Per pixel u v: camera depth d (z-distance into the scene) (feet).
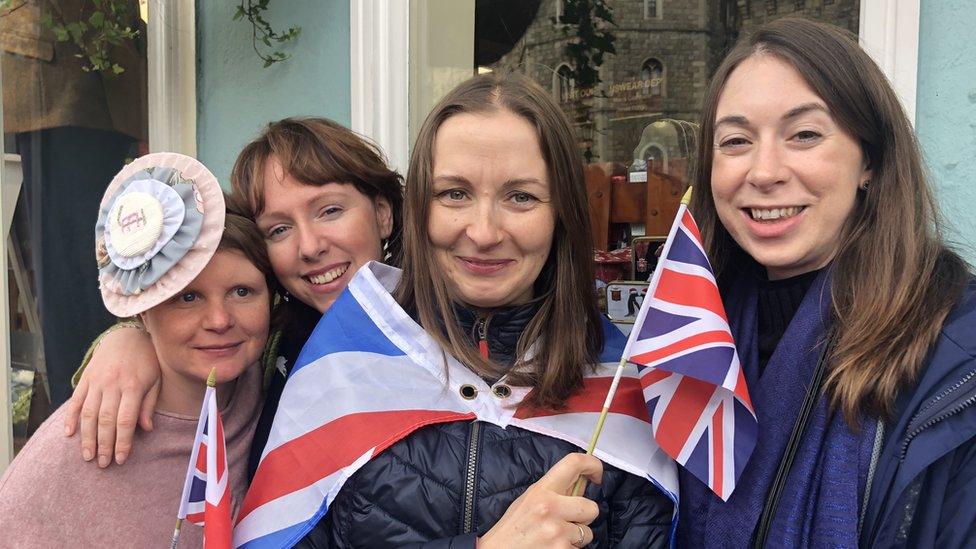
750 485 4.31
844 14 7.21
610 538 4.47
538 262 4.46
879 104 4.21
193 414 4.92
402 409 4.45
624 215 8.87
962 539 3.68
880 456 3.86
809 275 4.57
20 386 9.96
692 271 4.43
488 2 9.44
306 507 4.25
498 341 4.70
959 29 6.32
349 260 5.52
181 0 10.35
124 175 4.76
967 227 6.35
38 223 10.16
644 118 8.83
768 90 4.16
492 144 4.22
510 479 4.25
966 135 6.34
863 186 4.41
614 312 8.80
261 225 5.43
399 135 9.06
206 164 10.54
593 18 8.95
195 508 4.34
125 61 10.61
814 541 3.94
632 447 4.55
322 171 5.28
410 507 4.17
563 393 4.53
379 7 8.95
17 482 4.38
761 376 4.61
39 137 10.18
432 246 4.55
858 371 3.93
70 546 4.39
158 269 4.38
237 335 4.80
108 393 4.57
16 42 9.97
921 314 3.96
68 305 10.41
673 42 8.64
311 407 4.57
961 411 3.67
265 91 9.96
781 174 4.15
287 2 9.62
